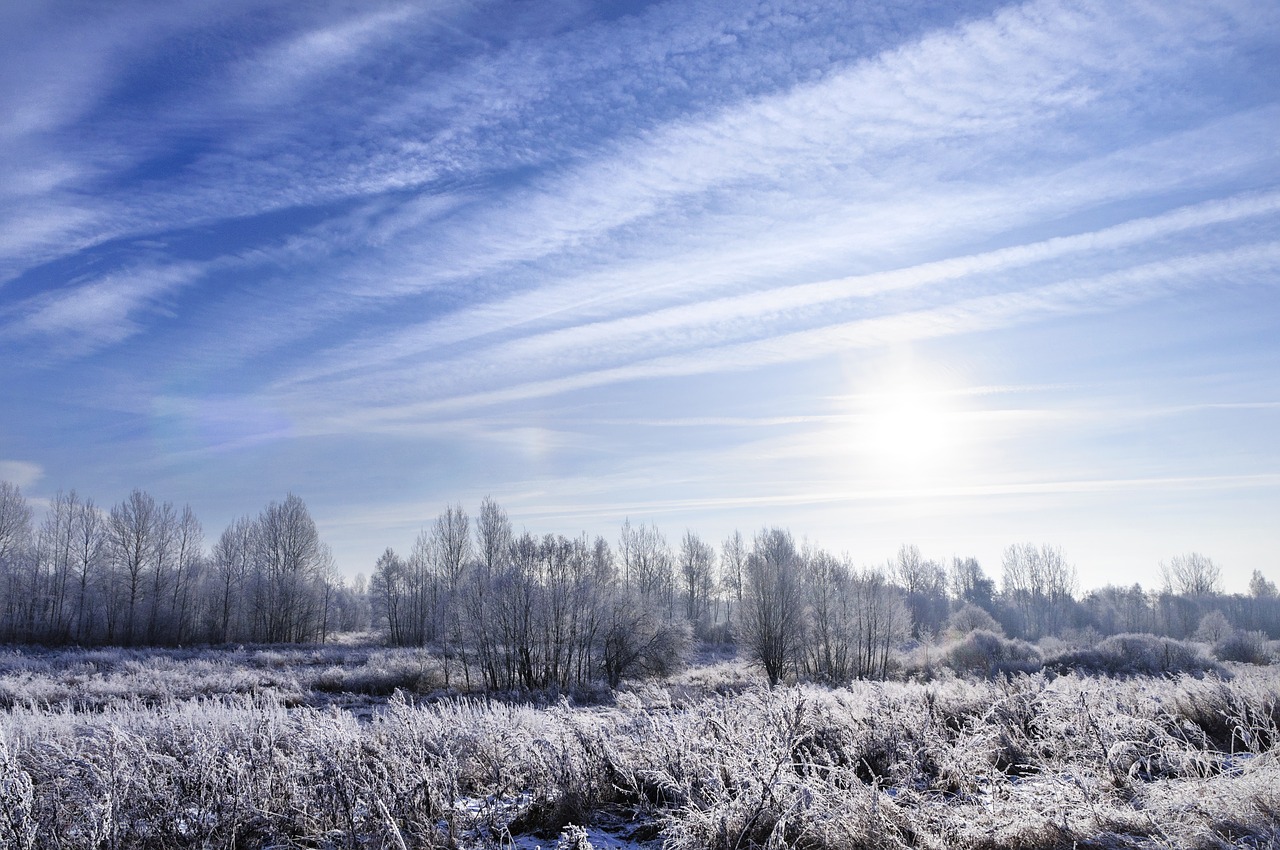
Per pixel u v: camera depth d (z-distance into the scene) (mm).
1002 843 5645
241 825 6215
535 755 7895
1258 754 7230
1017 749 8578
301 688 28594
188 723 8734
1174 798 5992
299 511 69875
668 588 80000
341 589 91125
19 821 5668
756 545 48469
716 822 5883
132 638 57125
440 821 6562
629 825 6805
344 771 6625
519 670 34406
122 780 6395
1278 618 81438
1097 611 90938
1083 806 5965
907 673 43469
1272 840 4973
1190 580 100938
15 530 57000
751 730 7992
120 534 59656
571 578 37031
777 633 41406
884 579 58500
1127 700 9992
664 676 37031
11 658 37781
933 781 7641
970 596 108312
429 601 68000
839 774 7023
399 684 31375
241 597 65062
